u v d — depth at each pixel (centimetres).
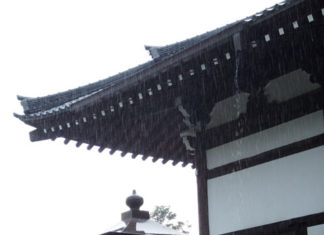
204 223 924
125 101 966
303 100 870
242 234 874
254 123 917
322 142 828
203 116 979
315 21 742
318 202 808
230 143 940
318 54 830
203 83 912
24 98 1123
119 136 1141
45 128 1093
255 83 910
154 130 1122
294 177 845
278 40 793
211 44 811
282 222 834
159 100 971
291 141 866
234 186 911
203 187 946
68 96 1160
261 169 887
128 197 779
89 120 1041
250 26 776
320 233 793
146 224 753
